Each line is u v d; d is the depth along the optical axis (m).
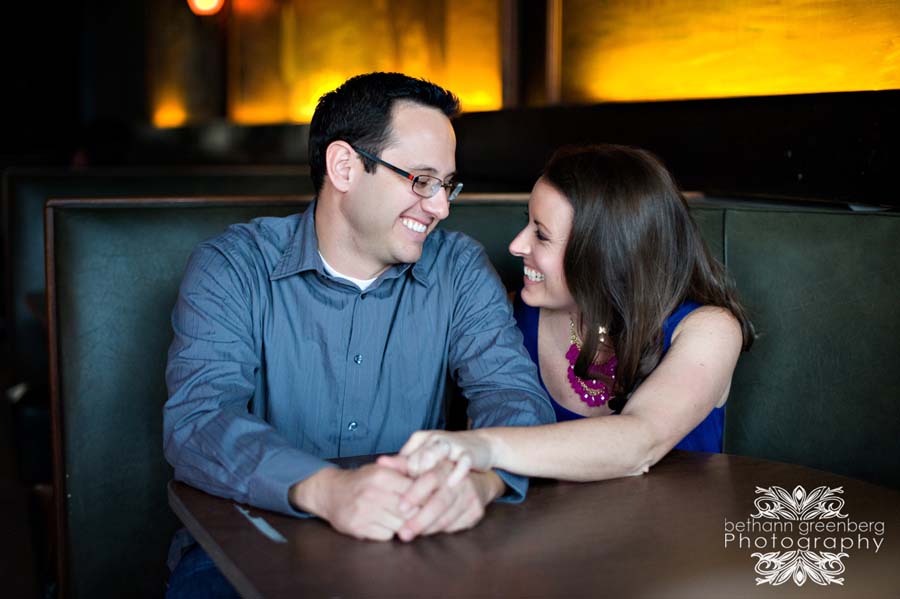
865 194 2.09
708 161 2.54
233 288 1.71
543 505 1.39
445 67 3.84
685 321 1.79
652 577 1.15
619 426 1.53
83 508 1.97
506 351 1.83
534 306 1.91
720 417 1.85
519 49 3.37
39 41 7.98
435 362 1.87
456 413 2.13
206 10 5.84
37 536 2.54
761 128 2.36
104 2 7.45
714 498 1.42
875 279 1.94
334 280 1.76
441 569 1.17
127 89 7.26
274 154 5.42
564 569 1.17
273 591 1.10
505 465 1.42
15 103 8.02
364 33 4.49
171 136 6.24
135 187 3.85
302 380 1.78
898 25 2.18
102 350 1.97
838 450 2.01
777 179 2.33
